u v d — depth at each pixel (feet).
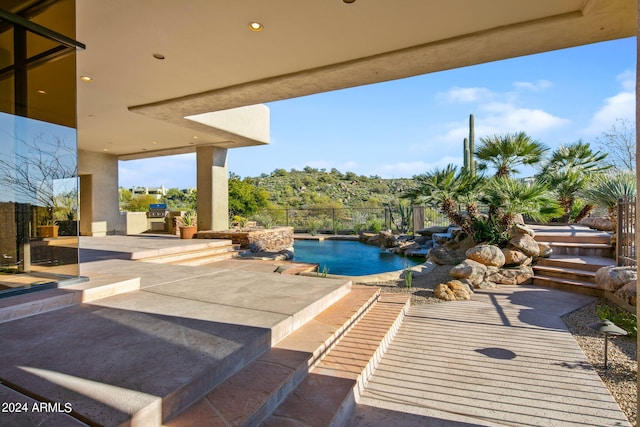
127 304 10.90
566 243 24.02
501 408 8.29
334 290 13.50
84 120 26.84
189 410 5.91
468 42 14.55
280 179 137.28
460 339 12.63
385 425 7.55
